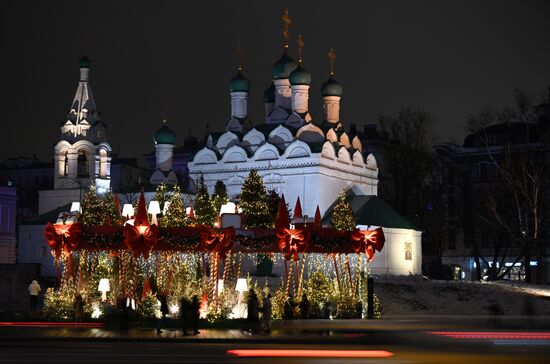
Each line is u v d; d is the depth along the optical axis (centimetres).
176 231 4672
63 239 4688
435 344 3741
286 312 5184
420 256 8394
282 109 9088
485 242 10688
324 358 3070
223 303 4784
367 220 7956
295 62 9175
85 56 9731
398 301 6412
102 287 4953
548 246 9462
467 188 9912
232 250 4778
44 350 3369
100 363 2842
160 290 4825
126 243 4566
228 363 2862
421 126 10369
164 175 9256
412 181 10175
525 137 9362
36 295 6097
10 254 10831
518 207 8225
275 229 4816
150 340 3903
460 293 6712
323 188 8312
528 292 6894
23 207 14012
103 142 9619
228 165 8725
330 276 6938
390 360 3012
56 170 9531
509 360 3031
